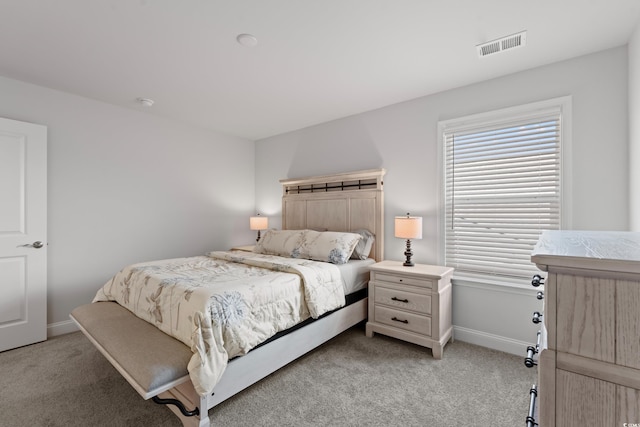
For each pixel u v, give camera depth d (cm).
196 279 210
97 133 314
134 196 342
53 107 286
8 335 254
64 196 293
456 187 285
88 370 222
